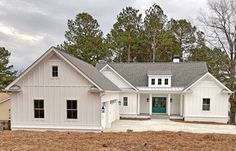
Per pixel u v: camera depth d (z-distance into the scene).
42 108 19.25
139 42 47.94
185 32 48.47
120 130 19.88
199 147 9.69
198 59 42.97
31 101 19.30
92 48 44.41
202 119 26.23
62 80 19.09
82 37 46.16
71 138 11.59
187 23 48.28
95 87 18.64
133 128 21.08
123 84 29.86
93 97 18.83
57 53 18.77
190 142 10.66
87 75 18.66
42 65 19.28
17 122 19.34
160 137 12.06
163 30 48.25
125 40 46.56
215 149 9.37
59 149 9.05
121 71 33.25
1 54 47.59
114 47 47.34
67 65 19.05
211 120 26.11
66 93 19.06
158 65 33.75
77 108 18.94
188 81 30.28
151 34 48.03
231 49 31.00
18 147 9.30
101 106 18.98
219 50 32.75
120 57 49.19
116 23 48.78
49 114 19.12
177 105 30.36
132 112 29.31
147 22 48.44
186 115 26.44
